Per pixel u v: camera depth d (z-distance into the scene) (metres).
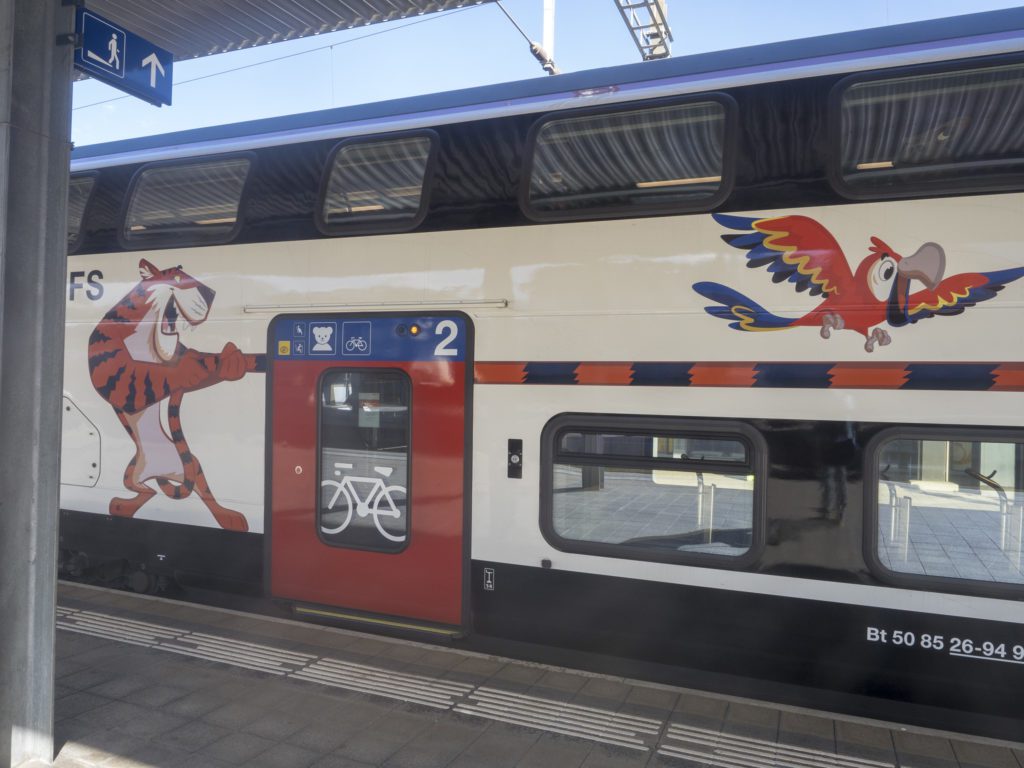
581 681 4.73
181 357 6.00
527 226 4.82
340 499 5.42
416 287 5.12
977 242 3.89
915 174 4.02
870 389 4.06
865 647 4.12
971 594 3.93
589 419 4.65
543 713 4.32
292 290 5.56
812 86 4.29
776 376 4.23
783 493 4.23
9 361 3.56
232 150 5.94
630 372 4.55
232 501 5.80
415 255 5.14
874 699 4.20
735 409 4.32
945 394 3.94
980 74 3.99
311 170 5.60
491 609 4.95
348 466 5.39
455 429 5.01
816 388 4.16
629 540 4.59
